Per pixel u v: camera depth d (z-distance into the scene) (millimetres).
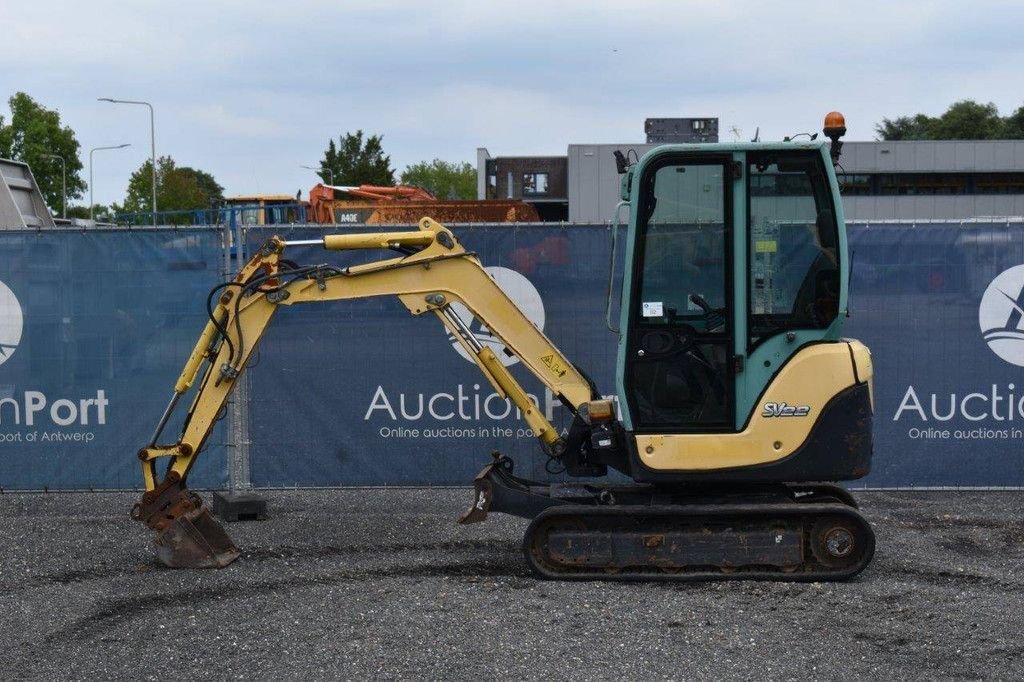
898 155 49156
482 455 9445
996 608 6184
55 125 75688
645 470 6906
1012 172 49219
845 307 6820
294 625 5949
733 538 6832
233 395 9062
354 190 26688
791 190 6855
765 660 5402
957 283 9398
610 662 5383
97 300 9328
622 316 7000
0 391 9391
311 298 7363
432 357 9375
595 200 45844
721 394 6934
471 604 6289
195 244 9305
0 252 9305
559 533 6891
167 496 7281
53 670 5363
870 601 6340
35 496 9406
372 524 8406
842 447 6820
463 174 115312
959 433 9469
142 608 6383
